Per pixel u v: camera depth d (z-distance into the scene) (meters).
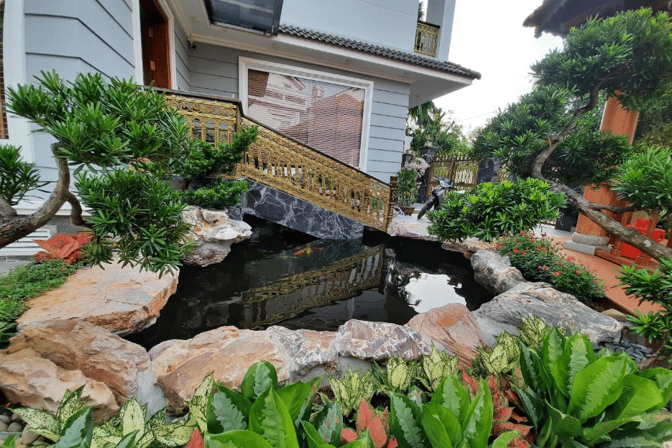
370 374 1.72
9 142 2.90
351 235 6.28
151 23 5.01
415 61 7.01
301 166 5.45
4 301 1.98
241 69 6.61
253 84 6.87
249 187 5.11
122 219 1.39
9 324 1.77
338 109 7.58
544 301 2.86
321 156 5.61
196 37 6.08
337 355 1.97
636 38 2.40
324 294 3.79
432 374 1.61
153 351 1.90
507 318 2.61
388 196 6.51
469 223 2.24
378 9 7.50
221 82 6.61
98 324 2.04
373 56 6.71
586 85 2.73
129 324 2.19
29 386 1.43
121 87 1.35
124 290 2.44
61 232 3.16
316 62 7.00
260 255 4.95
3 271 2.62
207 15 5.29
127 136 1.22
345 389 1.48
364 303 3.64
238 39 6.23
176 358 1.83
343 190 5.96
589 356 1.13
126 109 1.23
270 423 0.73
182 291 3.37
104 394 1.46
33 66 2.93
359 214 6.21
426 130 12.94
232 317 3.03
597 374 0.99
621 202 4.36
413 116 12.43
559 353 1.25
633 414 0.98
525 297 2.93
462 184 10.41
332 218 6.01
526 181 2.23
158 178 1.60
